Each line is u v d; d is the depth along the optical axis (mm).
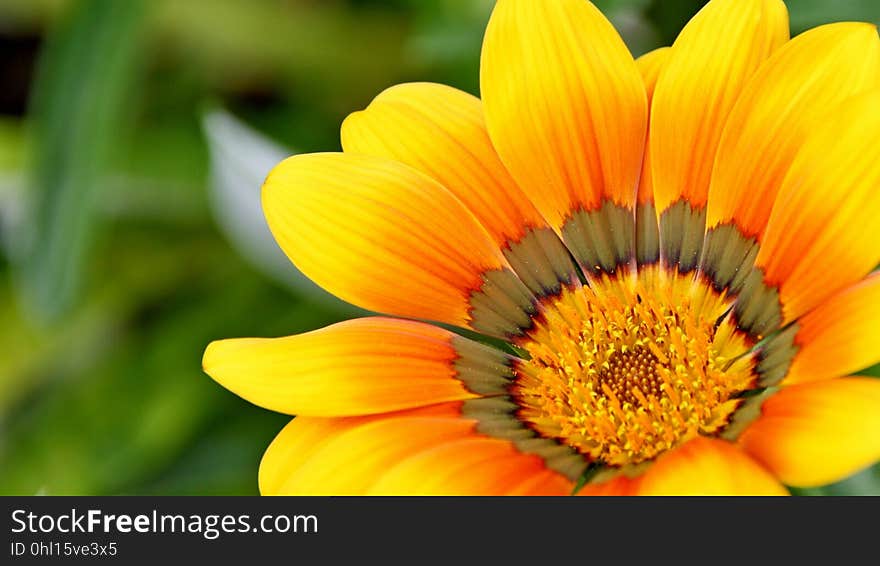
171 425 302
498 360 253
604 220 256
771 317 244
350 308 282
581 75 249
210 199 306
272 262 287
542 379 253
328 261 247
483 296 254
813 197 235
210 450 293
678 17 277
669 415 247
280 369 240
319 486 233
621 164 253
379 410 240
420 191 249
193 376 305
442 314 252
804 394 227
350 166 248
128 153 307
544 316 257
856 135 232
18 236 307
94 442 302
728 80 247
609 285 257
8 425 305
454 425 243
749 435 230
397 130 253
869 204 232
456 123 254
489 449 240
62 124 294
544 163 251
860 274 232
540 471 240
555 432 249
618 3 275
